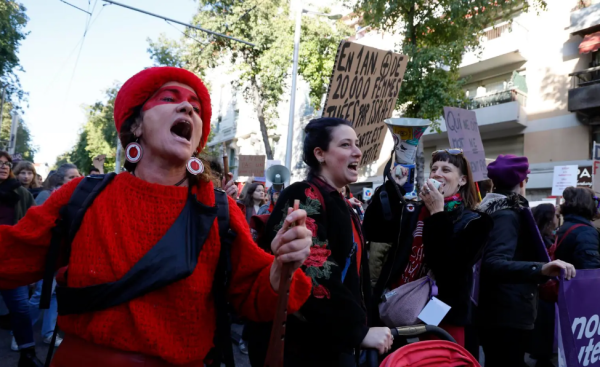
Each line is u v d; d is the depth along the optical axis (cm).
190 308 132
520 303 278
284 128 2384
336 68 450
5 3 2075
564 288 282
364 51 469
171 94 143
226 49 1805
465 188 292
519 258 294
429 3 1213
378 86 490
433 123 1234
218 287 143
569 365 280
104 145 3447
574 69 1494
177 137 138
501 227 284
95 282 127
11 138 1938
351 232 198
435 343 166
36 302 439
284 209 193
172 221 136
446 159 286
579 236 371
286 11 1680
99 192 138
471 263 248
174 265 128
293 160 2327
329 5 1822
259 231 214
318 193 196
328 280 168
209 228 138
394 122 280
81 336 128
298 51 1462
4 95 2652
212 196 146
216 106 3200
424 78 1204
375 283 304
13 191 438
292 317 180
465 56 1731
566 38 1518
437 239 246
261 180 1138
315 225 180
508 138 1681
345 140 216
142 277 126
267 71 1680
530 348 404
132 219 133
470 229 249
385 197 280
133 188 136
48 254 135
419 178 996
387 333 175
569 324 280
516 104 1566
